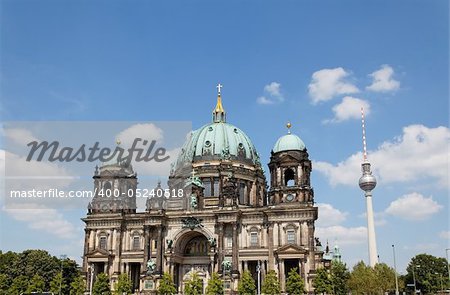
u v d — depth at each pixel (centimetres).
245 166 15562
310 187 13125
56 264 15462
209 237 13288
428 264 19400
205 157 15288
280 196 13050
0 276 14412
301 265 12188
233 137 15988
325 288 11625
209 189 14925
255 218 13150
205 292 12912
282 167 13325
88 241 13900
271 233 12731
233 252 12794
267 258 12700
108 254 13500
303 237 12444
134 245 13750
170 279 12544
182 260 13950
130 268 13662
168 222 13688
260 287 12575
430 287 18750
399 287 14012
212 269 12900
